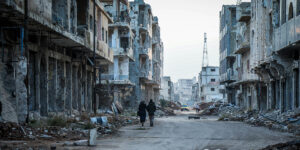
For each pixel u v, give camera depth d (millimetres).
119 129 19891
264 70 32938
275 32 26375
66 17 21562
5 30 14898
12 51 15414
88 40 24859
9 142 10797
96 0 29000
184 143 12711
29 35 18406
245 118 31750
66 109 24125
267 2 30906
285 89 28375
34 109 18875
